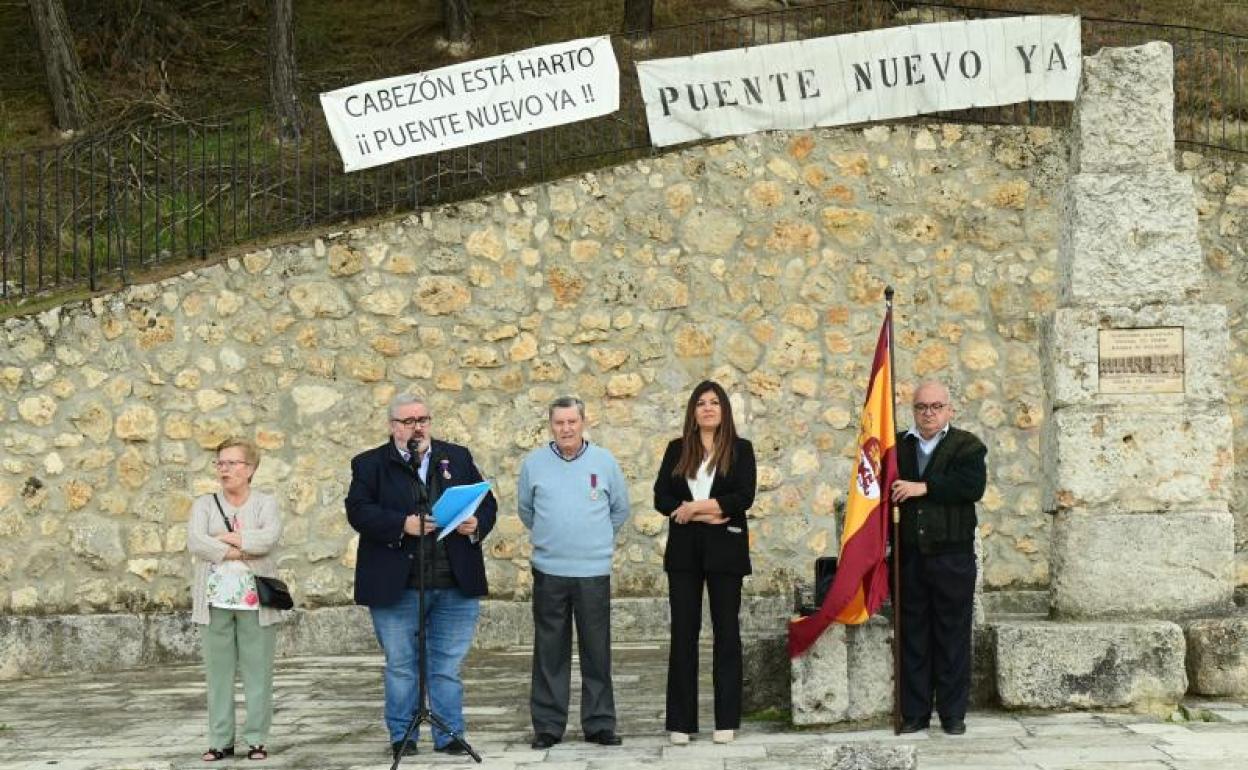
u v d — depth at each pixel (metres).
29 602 12.05
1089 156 9.17
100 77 18.59
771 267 13.46
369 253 12.98
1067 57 13.93
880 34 13.77
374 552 8.01
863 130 13.66
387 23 20.16
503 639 12.91
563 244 13.24
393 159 13.38
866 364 13.48
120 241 12.73
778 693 8.88
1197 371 8.92
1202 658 8.51
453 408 13.02
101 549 12.25
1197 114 15.75
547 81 13.65
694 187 13.43
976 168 13.70
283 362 12.77
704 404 8.20
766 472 13.28
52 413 12.20
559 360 13.18
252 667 8.09
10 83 18.66
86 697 10.60
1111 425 8.88
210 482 12.52
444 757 7.88
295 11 20.56
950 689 8.03
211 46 19.61
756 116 13.64
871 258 13.55
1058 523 9.01
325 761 7.93
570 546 8.18
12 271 13.65
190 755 8.20
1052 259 13.67
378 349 12.96
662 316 13.31
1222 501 8.88
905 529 8.16
